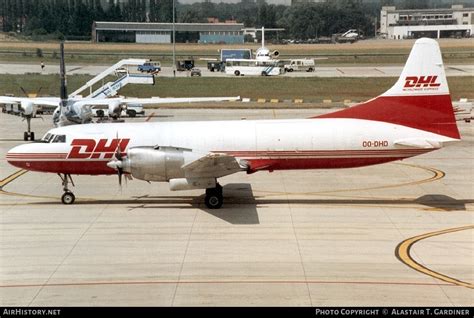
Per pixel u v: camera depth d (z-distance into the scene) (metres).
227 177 49.72
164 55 182.12
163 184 46.72
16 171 52.03
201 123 41.69
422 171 51.97
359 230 35.38
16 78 121.75
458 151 60.69
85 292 26.64
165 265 29.83
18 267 29.69
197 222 36.97
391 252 31.61
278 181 48.34
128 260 30.53
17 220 37.53
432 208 40.28
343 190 45.41
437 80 40.34
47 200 42.53
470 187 46.25
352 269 29.23
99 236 34.34
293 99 101.88
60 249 32.22
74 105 64.62
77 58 170.12
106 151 40.69
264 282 27.69
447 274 28.61
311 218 37.84
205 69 154.25
